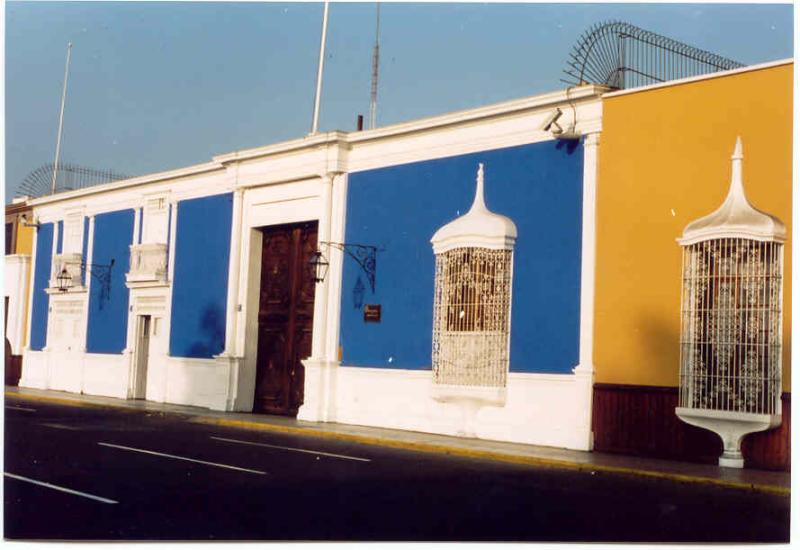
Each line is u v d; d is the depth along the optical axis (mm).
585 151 17625
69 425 19750
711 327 15414
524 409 18094
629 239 16859
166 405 26594
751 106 15430
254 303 25172
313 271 22891
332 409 21875
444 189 20094
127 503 10109
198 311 26594
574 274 17609
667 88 16547
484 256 19031
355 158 22250
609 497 11742
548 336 17875
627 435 16516
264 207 24828
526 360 18188
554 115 17656
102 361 30344
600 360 17047
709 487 13172
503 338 18594
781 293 14680
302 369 23703
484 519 9734
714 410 15062
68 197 32438
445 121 19859
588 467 14789
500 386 18516
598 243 17297
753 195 15258
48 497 10406
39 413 22938
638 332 16562
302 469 13391
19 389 32438
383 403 20828
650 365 16359
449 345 19500
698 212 15984
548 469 14812
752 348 14891
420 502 10703
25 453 14297
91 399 28203
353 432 19359
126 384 29016
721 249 15375
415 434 19250
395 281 20922
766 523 10375
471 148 19641
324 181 22625
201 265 26672
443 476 13180
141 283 28688
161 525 9031
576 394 17219
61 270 32188
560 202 17969
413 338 20359
